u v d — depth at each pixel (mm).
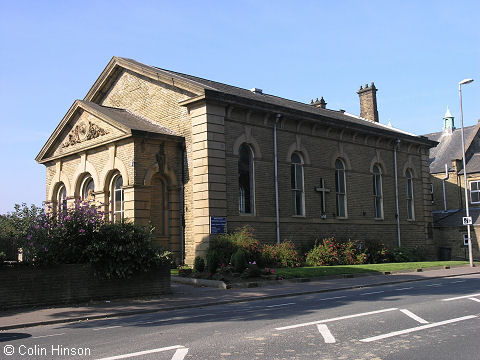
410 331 8555
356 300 13180
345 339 7977
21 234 13336
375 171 30312
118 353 7348
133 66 24984
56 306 13047
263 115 23484
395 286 17453
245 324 9680
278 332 8633
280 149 24250
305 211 25062
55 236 13633
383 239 29688
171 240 21656
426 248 32906
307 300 13695
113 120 21781
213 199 20703
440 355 6891
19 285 12672
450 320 9570
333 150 27188
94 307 12883
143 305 13148
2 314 11836
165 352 7281
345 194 27734
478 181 40125
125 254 14180
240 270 18594
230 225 21391
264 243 22766
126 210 20828
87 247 13727
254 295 14953
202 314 11555
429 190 34062
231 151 21906
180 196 22000
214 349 7414
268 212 23203
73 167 24656
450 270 24500
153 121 24000
